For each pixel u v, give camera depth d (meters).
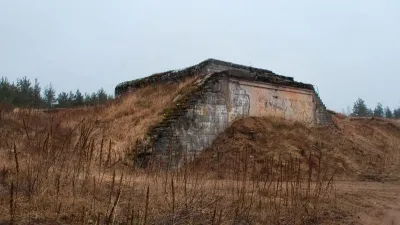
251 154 13.72
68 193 6.91
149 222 6.19
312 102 19.88
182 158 13.23
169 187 8.38
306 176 12.80
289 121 17.41
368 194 10.55
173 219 6.27
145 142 12.85
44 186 6.90
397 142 21.78
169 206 6.97
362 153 16.95
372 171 14.97
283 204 8.38
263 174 12.08
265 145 14.59
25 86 52.25
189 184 9.04
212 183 9.72
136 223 6.09
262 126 15.76
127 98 18.25
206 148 14.40
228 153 13.85
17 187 6.31
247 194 8.69
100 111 17.92
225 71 15.74
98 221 5.70
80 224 5.80
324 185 11.45
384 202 9.77
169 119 13.68
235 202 7.79
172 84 17.72
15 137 10.50
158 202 7.18
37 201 6.30
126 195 7.47
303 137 16.06
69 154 8.74
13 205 6.00
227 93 15.66
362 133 21.58
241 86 16.33
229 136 14.97
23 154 8.60
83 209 6.00
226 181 10.04
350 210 8.70
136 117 15.12
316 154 14.73
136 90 19.56
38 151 8.42
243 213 7.27
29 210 6.00
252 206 7.91
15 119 13.48
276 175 12.29
